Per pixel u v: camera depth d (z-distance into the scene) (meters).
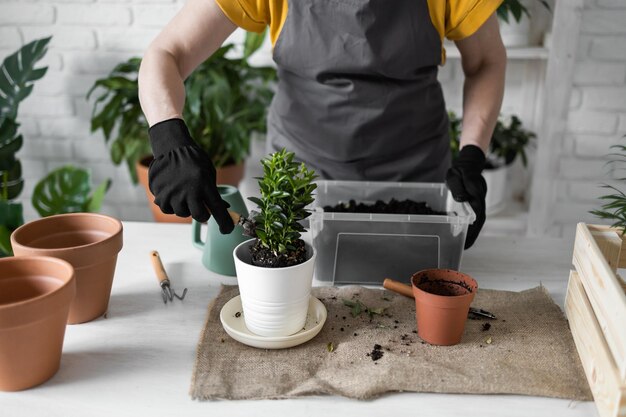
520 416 0.76
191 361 0.88
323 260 1.11
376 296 1.06
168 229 1.36
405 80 1.30
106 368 0.86
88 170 2.06
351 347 0.89
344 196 1.26
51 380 0.83
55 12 2.34
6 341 0.75
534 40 2.19
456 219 1.05
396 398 0.80
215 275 1.14
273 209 0.87
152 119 1.06
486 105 1.31
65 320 0.81
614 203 0.96
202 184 0.94
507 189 2.46
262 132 2.28
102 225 0.99
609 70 2.21
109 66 2.42
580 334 0.88
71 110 2.49
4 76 2.14
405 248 1.09
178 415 0.76
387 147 1.37
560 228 2.47
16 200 2.66
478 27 1.22
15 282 0.83
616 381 0.70
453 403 0.79
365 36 1.20
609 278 0.77
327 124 1.34
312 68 1.27
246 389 0.80
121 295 1.07
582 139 2.32
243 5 1.19
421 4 1.20
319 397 0.80
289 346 0.89
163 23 2.35
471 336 0.93
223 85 2.07
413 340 0.92
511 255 1.25
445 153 1.46
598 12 2.13
